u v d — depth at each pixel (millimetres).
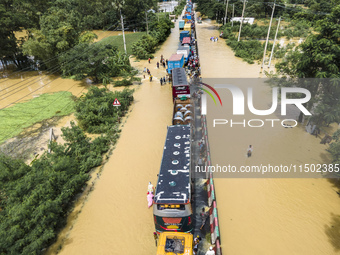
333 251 12281
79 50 36438
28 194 14312
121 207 15742
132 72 41094
